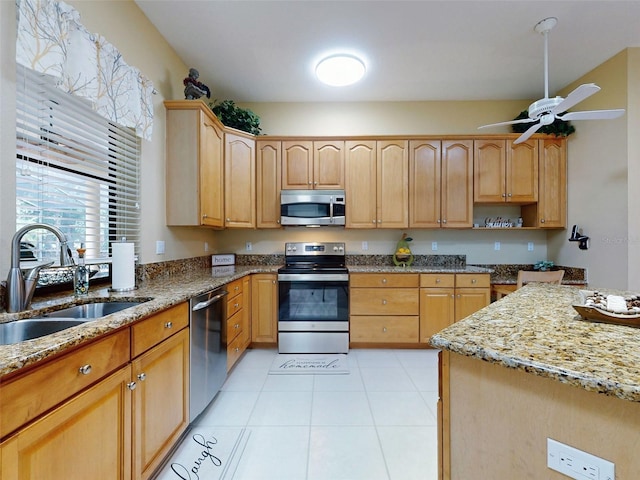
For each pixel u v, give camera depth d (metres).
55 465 0.86
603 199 2.79
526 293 1.59
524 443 0.73
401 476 1.42
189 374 1.68
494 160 3.19
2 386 0.72
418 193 3.22
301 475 1.43
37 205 1.48
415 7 2.09
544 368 0.67
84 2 1.63
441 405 0.89
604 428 0.62
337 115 3.56
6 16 1.24
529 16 2.18
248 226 3.16
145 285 1.96
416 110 3.54
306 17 2.19
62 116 1.55
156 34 2.32
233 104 3.12
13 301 1.19
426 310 2.98
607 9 2.11
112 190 1.93
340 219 3.18
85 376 0.97
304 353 2.95
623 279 2.62
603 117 2.17
